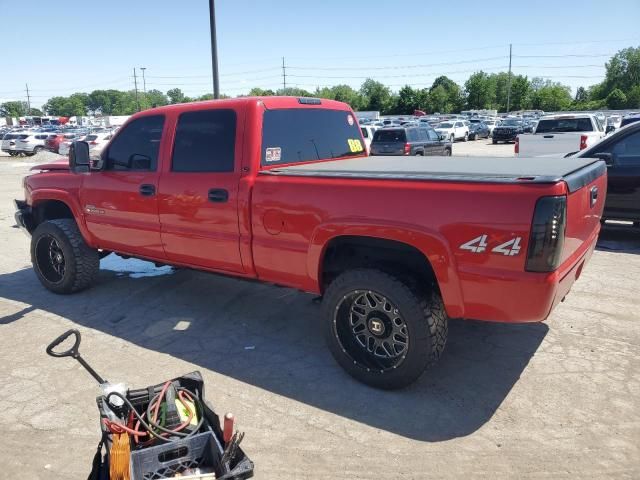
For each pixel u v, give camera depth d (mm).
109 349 4438
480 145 33656
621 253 6910
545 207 2900
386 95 105812
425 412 3436
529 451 3031
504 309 3139
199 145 4398
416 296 3391
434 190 3227
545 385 3705
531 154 13836
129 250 5117
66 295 5766
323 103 4988
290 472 2924
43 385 3887
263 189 3963
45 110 186125
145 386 3836
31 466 3045
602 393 3584
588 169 3635
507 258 3029
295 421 3383
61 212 6195
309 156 4672
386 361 3656
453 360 4102
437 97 99562
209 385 3836
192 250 4539
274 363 4152
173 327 4871
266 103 4230
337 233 3598
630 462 2916
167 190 4570
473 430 3238
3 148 32156
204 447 2574
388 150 18203
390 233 3383
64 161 6070
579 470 2867
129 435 2568
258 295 5648
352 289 3613
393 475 2881
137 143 4863
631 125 7246
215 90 12102
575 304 5125
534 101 104750
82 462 3070
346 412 3465
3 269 6895
